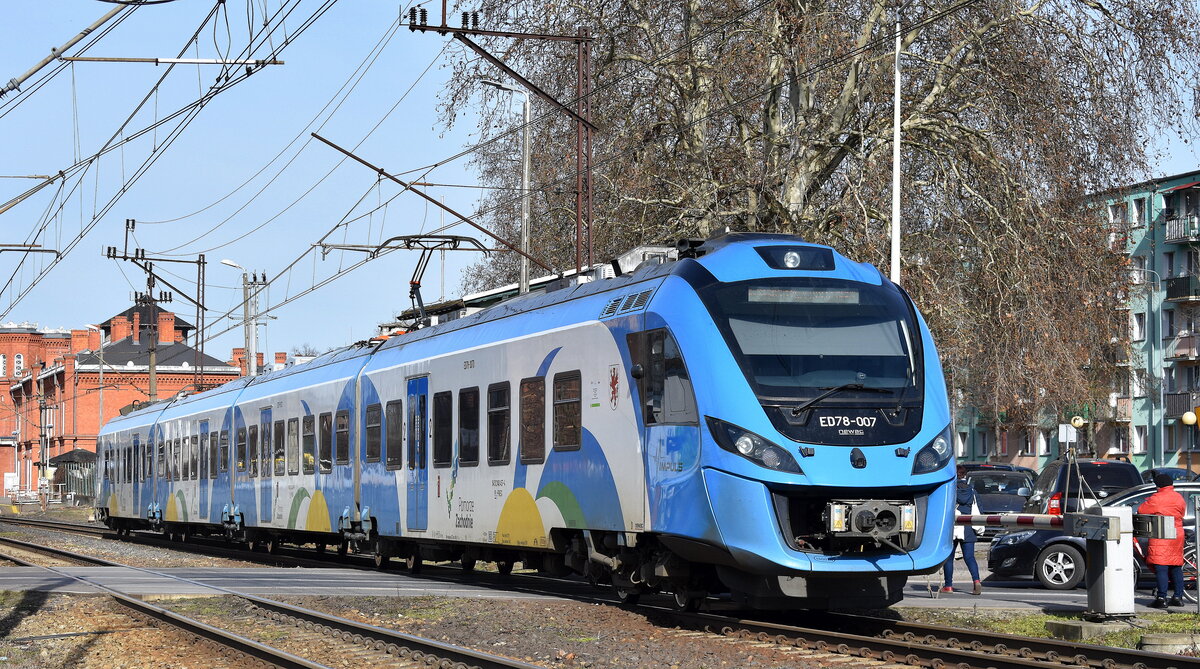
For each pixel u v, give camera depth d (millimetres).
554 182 35656
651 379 14633
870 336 14078
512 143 43750
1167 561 15836
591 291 16703
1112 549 14289
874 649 12266
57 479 95312
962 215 30234
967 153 30453
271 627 15031
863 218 29719
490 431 18547
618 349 15328
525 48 34406
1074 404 30094
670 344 14281
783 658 11992
